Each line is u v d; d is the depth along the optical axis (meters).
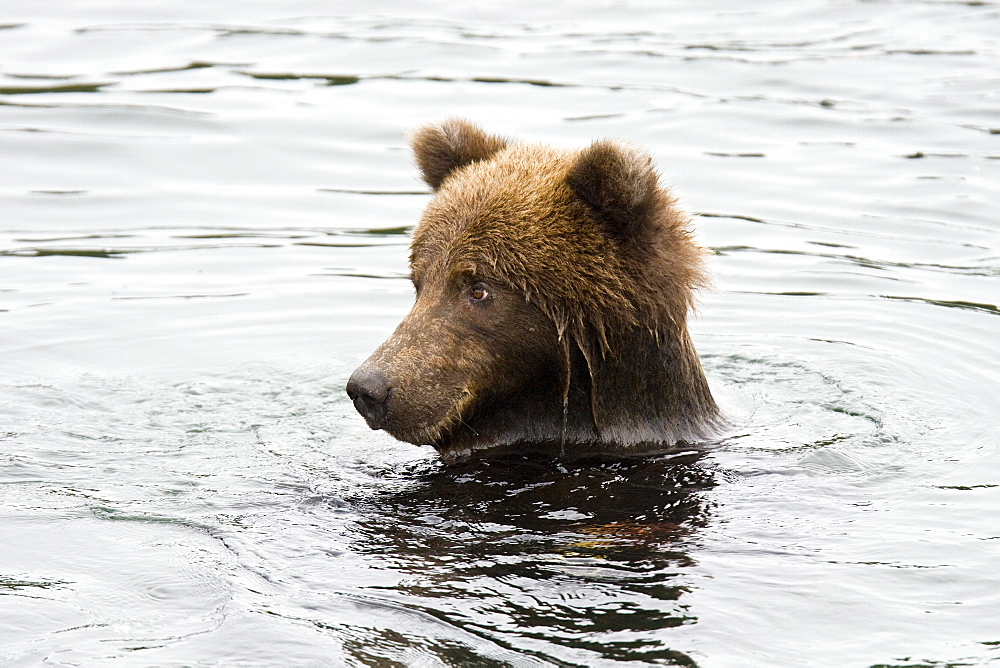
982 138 22.38
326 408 13.05
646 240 11.06
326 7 31.80
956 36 29.00
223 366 14.44
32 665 7.73
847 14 31.45
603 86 25.22
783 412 12.73
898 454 11.42
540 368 11.30
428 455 11.57
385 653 7.90
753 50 28.02
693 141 22.33
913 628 8.24
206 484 10.71
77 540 9.56
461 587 8.77
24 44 27.67
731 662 7.81
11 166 21.27
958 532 9.70
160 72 26.03
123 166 21.53
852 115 23.66
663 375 11.53
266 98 24.62
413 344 10.95
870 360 14.52
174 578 8.94
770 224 19.30
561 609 8.45
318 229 19.58
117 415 12.63
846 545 9.47
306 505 10.30
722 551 9.36
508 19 31.11
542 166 11.46
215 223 19.69
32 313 16.06
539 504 10.34
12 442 11.71
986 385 13.57
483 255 10.98
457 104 23.98
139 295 16.91
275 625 8.24
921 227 19.12
